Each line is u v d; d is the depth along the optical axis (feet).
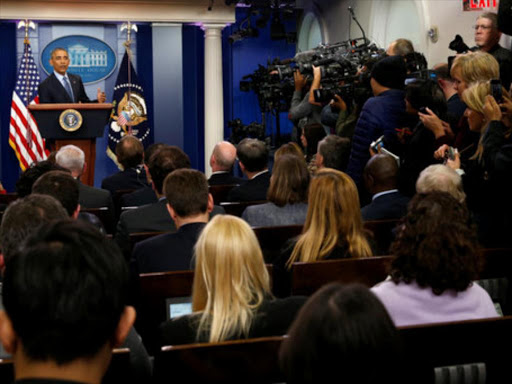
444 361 6.94
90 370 3.72
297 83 29.30
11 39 41.24
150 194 17.92
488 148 12.45
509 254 10.00
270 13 43.34
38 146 39.52
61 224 3.89
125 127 41.01
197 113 44.91
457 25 28.22
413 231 7.82
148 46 42.83
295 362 3.61
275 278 10.90
